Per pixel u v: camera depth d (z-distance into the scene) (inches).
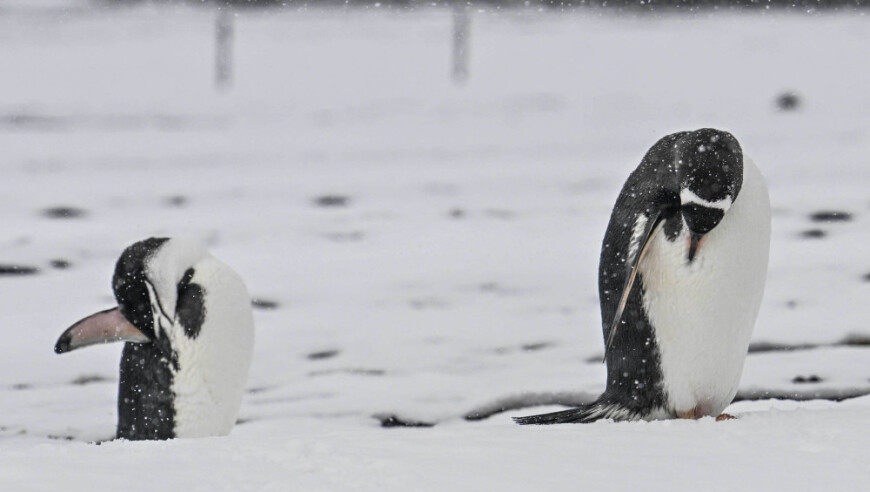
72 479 325.1
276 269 1034.1
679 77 2861.7
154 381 536.1
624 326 510.9
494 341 784.3
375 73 2984.7
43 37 3550.7
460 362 733.9
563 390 657.6
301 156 1888.5
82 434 604.4
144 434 542.0
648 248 497.0
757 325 779.4
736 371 514.6
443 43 3442.4
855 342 739.4
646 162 506.6
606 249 520.1
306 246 1141.7
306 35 3614.7
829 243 1066.1
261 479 326.0
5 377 722.8
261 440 388.8
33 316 876.0
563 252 1103.6
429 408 635.5
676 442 381.4
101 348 799.1
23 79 2854.3
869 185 1434.5
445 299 916.6
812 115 2298.2
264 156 1886.1
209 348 527.2
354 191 1514.5
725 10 4124.0
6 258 1082.1
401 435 399.9
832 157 1717.5
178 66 3061.0
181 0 4279.0
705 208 467.8
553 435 397.7
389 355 754.2
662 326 500.1
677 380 506.3
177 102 2588.6
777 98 2420.0
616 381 520.4
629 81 2829.7
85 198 1448.1
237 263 1062.4
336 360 746.2
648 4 4124.0
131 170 1720.0
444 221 1282.0
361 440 384.5
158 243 534.6
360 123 2337.6
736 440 383.9
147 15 3996.1
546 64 3070.9
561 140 2068.2
